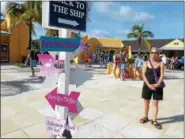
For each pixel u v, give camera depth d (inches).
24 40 920.9
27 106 234.1
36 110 220.7
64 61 94.2
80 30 96.3
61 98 95.3
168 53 1301.7
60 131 96.3
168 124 196.5
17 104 240.4
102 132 174.4
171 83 446.3
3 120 191.3
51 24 85.3
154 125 190.1
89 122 193.9
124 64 465.1
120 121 199.0
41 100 258.8
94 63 981.8
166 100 286.0
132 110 233.5
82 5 96.3
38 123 186.7
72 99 94.2
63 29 92.4
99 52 1132.5
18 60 907.4
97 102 262.2
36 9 696.4
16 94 287.7
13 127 177.6
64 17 89.5
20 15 742.5
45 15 85.5
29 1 700.7
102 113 219.6
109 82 419.8
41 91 307.4
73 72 99.3
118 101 270.1
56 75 94.9
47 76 94.3
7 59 872.9
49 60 94.3
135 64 492.7
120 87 366.3
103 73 572.4
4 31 847.7
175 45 1216.8
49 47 87.2
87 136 166.4
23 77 444.1
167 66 887.1
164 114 225.1
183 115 221.9
